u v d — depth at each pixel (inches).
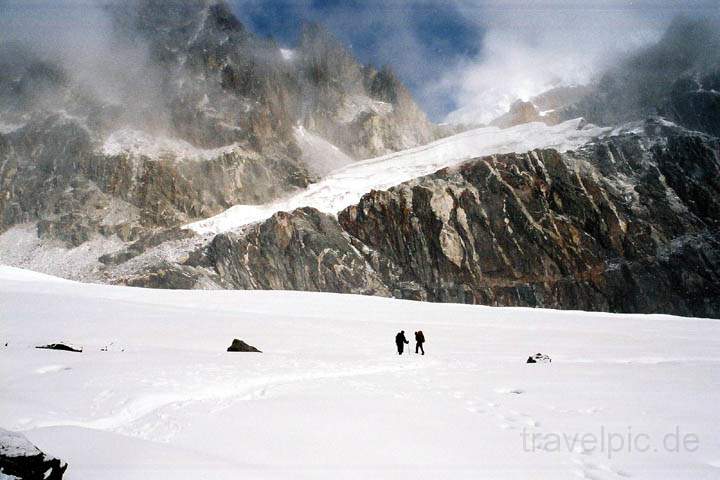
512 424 449.1
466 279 4259.4
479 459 358.0
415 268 4367.6
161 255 4712.1
